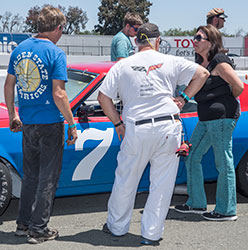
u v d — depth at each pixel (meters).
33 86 3.27
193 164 4.06
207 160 4.30
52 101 3.30
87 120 3.90
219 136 3.83
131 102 3.22
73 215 4.12
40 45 3.26
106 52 49.28
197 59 4.04
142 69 3.19
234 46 51.09
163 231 3.60
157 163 3.32
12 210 4.23
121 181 3.38
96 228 3.75
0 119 3.74
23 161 3.53
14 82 3.48
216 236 3.57
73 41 47.97
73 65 4.51
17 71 3.32
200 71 3.29
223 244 3.40
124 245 3.36
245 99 4.46
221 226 3.80
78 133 3.82
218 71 3.77
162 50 40.12
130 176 3.34
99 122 3.94
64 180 3.85
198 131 4.01
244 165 4.35
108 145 3.91
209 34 3.83
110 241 3.44
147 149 3.23
